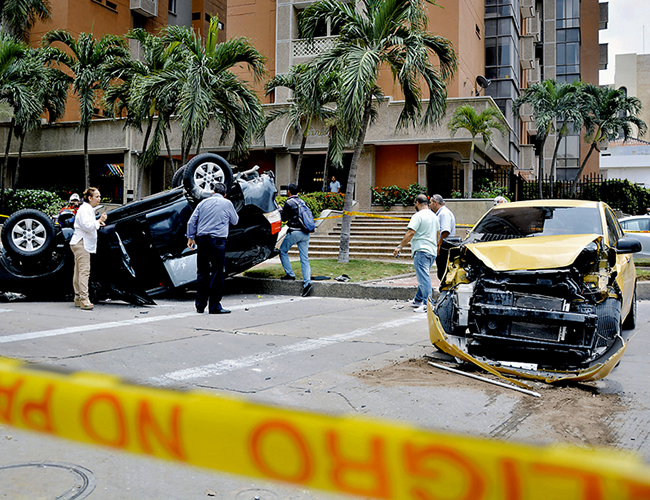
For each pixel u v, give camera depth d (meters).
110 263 9.27
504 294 5.20
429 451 0.88
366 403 4.22
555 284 5.16
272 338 6.68
